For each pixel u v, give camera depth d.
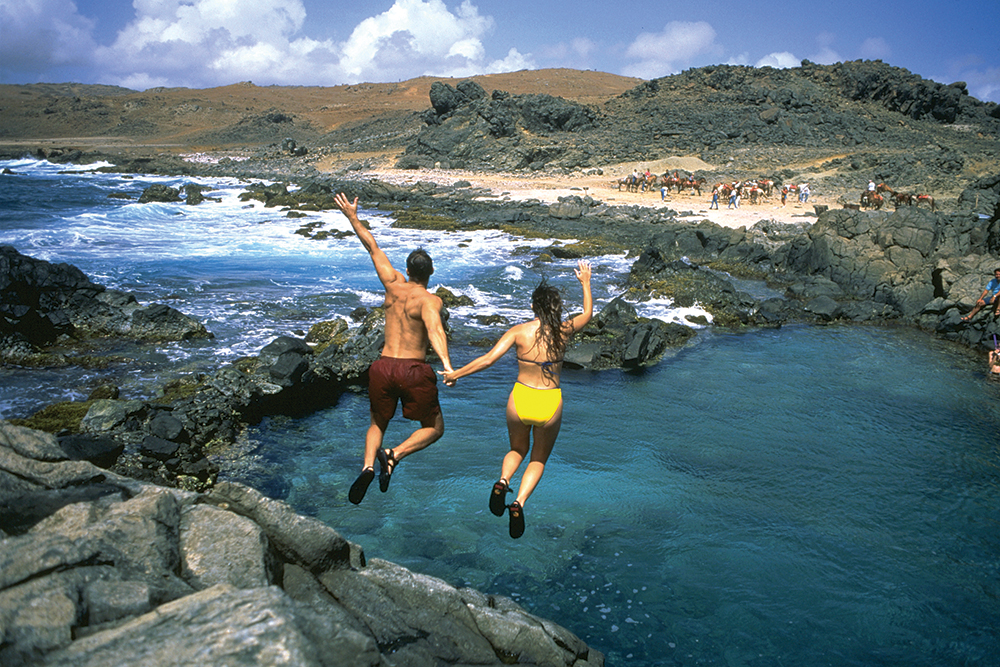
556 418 4.40
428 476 9.10
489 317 17.59
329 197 43.47
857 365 14.53
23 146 96.44
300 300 18.78
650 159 59.81
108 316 14.95
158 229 30.55
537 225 33.81
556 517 8.06
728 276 24.55
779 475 9.24
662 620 6.23
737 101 71.44
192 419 10.34
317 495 8.67
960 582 6.90
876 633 6.11
